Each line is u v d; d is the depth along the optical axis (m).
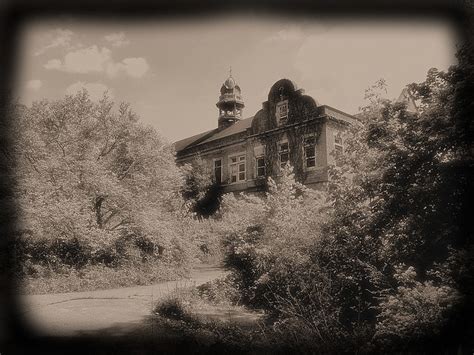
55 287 9.20
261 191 18.55
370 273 5.96
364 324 5.43
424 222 5.15
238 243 8.30
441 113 4.93
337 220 6.57
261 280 7.18
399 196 5.42
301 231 7.12
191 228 14.13
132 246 12.64
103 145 13.79
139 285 10.30
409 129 5.46
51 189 11.48
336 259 6.54
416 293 4.41
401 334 4.24
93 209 12.46
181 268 12.13
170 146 14.55
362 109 6.12
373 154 6.12
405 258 5.40
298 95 17.66
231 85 26.72
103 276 10.24
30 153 11.37
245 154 19.73
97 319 6.40
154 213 13.22
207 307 7.40
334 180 6.73
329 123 16.58
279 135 18.22
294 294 6.79
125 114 13.90
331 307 5.89
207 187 20.14
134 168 13.92
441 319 4.07
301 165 17.02
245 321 6.35
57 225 10.59
